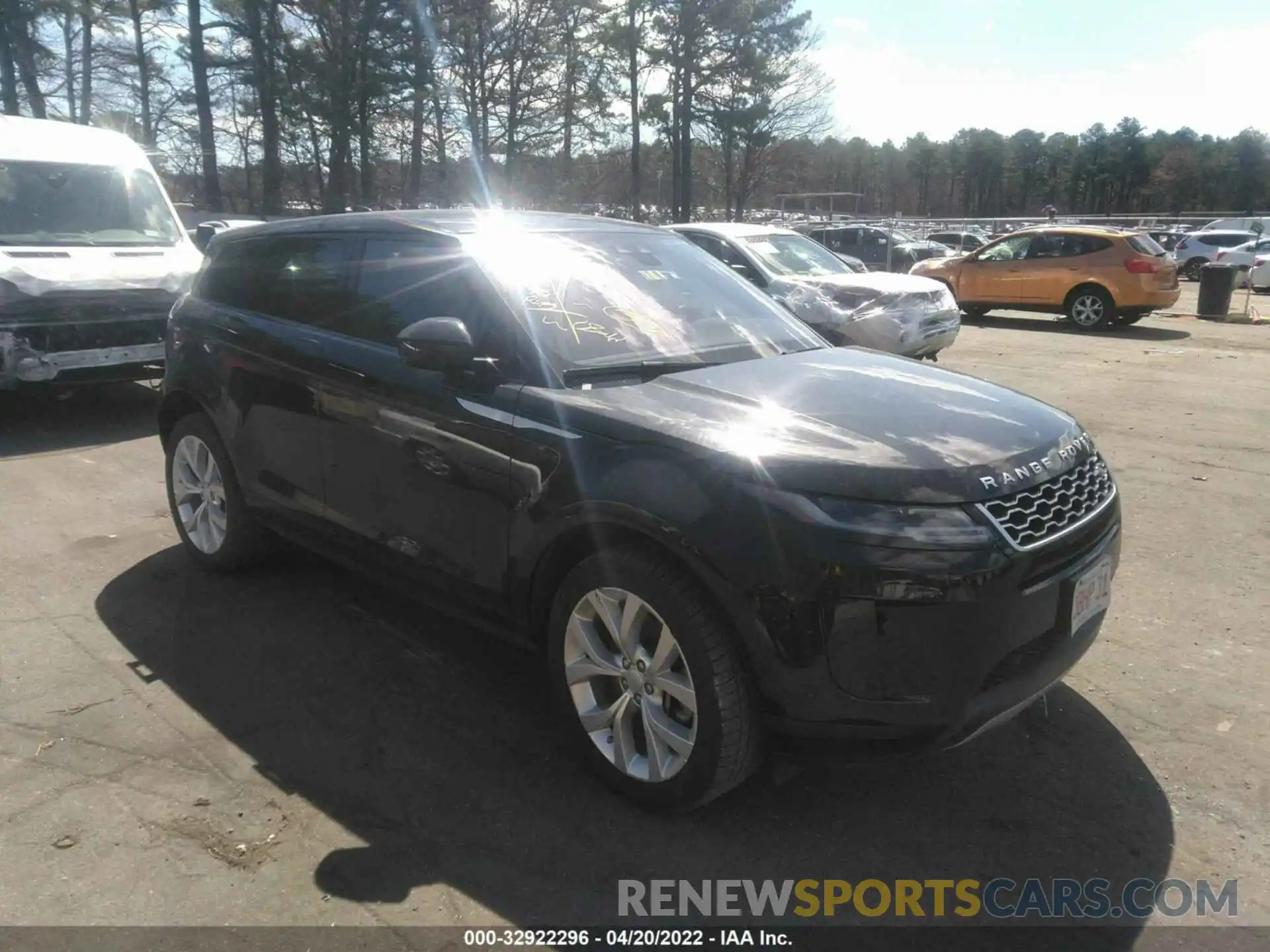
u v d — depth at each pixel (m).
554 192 45.25
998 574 2.63
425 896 2.70
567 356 3.41
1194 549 5.40
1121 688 3.88
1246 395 9.87
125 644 4.18
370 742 3.46
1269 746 3.47
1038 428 3.16
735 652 2.77
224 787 3.18
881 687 2.63
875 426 2.97
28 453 7.27
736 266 10.42
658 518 2.79
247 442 4.43
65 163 8.52
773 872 2.83
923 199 103.38
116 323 7.74
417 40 37.12
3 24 38.84
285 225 4.57
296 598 4.68
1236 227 39.28
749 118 43.75
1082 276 16.16
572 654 3.16
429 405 3.52
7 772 3.24
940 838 2.98
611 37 42.22
